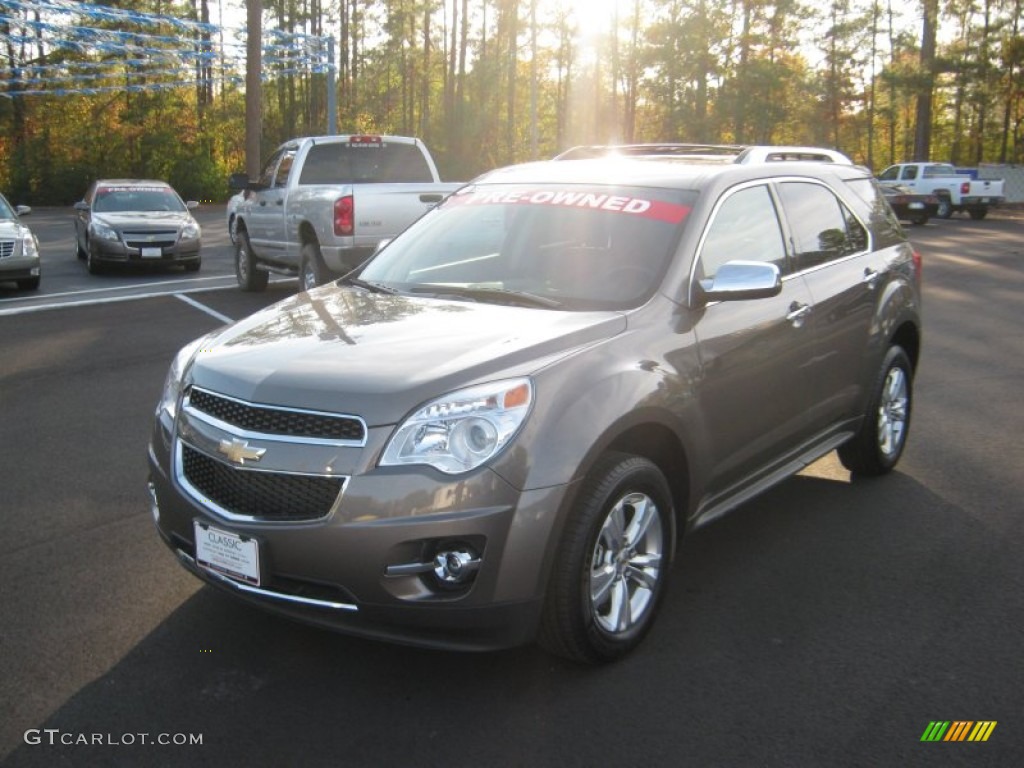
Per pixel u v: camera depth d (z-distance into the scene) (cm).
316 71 4222
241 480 341
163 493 373
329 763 310
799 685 358
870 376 558
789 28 5291
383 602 323
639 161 521
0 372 877
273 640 390
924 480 598
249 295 1404
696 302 417
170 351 977
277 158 1363
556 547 336
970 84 4912
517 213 484
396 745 320
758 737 325
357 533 320
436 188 1184
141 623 403
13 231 1396
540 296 428
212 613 412
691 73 5131
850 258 550
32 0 3073
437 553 324
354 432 328
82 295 1380
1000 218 3612
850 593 438
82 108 4819
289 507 332
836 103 5547
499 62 6028
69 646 383
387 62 6238
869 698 350
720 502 442
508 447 328
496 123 6028
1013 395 818
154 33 4622
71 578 446
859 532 511
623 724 332
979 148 5522
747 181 482
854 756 315
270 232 1318
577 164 525
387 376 338
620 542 368
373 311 418
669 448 399
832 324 508
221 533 343
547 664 372
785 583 448
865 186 607
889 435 598
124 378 857
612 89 6106
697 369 403
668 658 378
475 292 439
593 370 358
